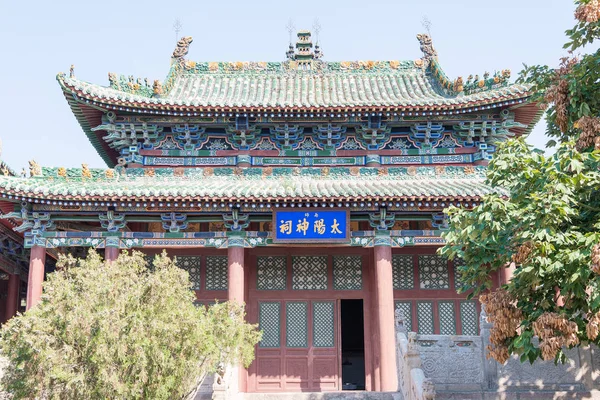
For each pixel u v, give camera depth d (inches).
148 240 1075.9
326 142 1214.3
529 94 1122.0
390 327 1027.9
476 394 779.4
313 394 862.5
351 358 1648.6
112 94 1141.1
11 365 597.6
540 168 592.4
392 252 1157.7
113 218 1071.0
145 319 602.5
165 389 596.7
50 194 1015.6
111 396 569.0
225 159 1203.9
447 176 1186.6
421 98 1272.1
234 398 819.4
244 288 1131.3
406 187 1077.8
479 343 816.3
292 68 1434.5
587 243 533.0
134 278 634.8
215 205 1043.9
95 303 589.9
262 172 1194.0
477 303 1135.0
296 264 1156.5
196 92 1360.7
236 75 1424.7
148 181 1174.3
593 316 529.7
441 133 1210.6
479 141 1200.2
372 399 852.0
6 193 1010.7
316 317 1131.9
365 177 1186.6
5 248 1266.0
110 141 1213.1
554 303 598.9
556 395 778.8
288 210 1061.8
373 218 1081.4
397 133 1219.9
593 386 797.2
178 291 660.1
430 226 1151.0
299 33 1465.3
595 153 577.9
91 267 630.5
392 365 1006.4
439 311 1131.9
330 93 1350.9
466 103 1145.4
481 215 599.5
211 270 1152.2
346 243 1061.1
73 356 572.4
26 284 1454.2
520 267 586.6
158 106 1142.3
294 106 1144.2
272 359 1111.0
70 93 1146.0
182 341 621.9
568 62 668.7
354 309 1676.9
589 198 619.5
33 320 571.5
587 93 635.5
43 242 1065.5
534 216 566.9
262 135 1221.1
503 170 618.2
